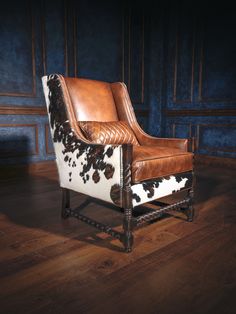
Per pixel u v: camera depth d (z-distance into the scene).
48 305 1.11
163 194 1.73
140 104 5.24
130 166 1.47
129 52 4.93
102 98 2.17
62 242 1.67
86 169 1.71
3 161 3.62
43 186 3.04
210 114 4.50
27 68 3.75
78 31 4.20
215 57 4.38
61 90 1.88
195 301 1.14
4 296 1.17
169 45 5.02
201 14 4.49
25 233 1.80
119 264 1.42
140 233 1.81
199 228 1.90
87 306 1.11
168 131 5.20
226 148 4.36
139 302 1.13
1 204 2.41
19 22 3.62
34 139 3.90
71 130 1.81
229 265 1.42
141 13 5.03
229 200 2.56
